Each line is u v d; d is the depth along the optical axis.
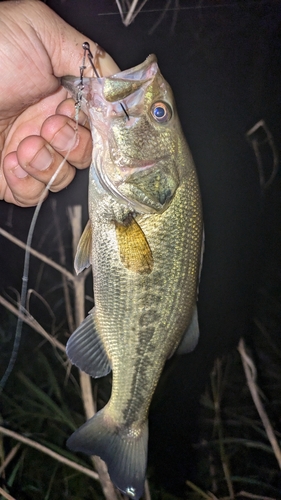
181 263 0.32
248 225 0.68
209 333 0.68
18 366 0.64
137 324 0.32
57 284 0.67
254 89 0.63
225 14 0.61
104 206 0.31
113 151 0.30
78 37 0.35
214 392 0.63
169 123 0.31
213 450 0.61
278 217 0.68
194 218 0.32
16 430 0.58
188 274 0.32
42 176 0.35
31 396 0.61
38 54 0.33
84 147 0.35
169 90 0.31
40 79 0.35
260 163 0.61
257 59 0.62
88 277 0.59
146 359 0.33
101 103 0.30
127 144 0.30
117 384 0.34
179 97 0.64
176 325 0.33
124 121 0.30
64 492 0.55
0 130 0.39
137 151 0.30
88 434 0.35
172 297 0.32
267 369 0.67
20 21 0.33
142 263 0.31
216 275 0.69
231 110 0.64
